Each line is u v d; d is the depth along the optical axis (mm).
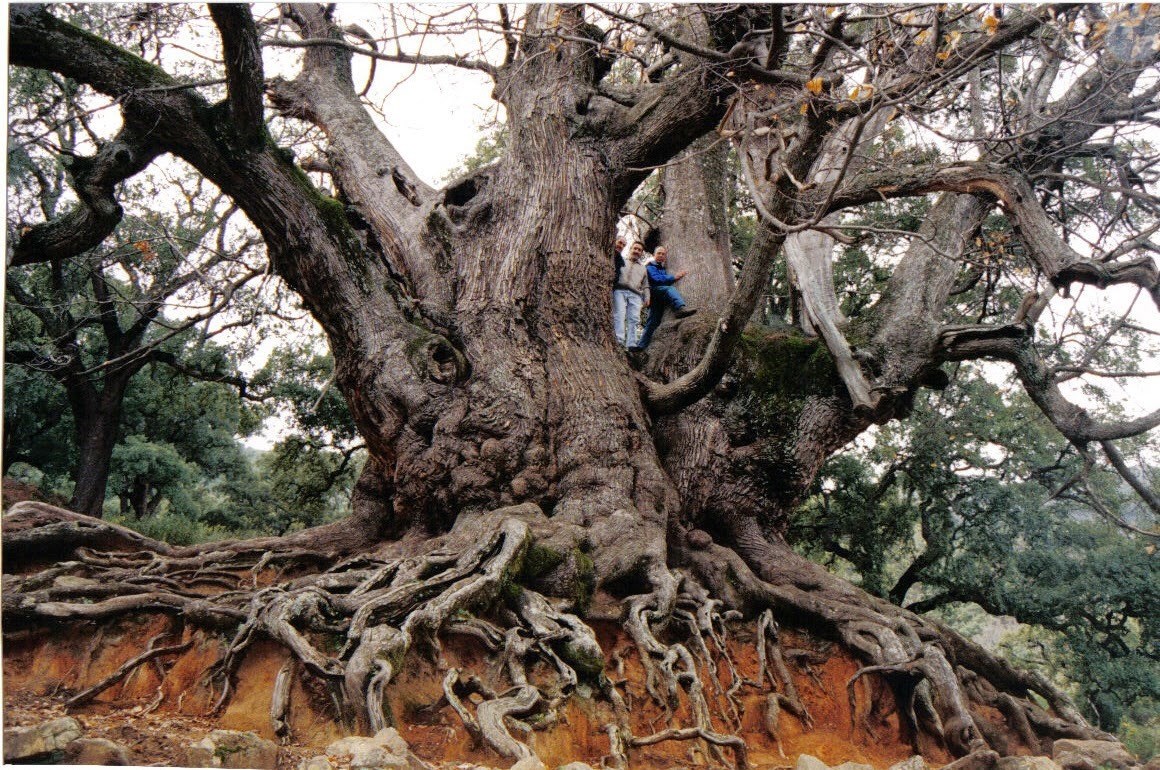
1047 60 8656
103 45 8758
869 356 10961
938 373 11680
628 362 11117
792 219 7930
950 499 18625
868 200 9883
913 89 7137
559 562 8062
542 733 6000
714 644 8273
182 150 9266
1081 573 17000
